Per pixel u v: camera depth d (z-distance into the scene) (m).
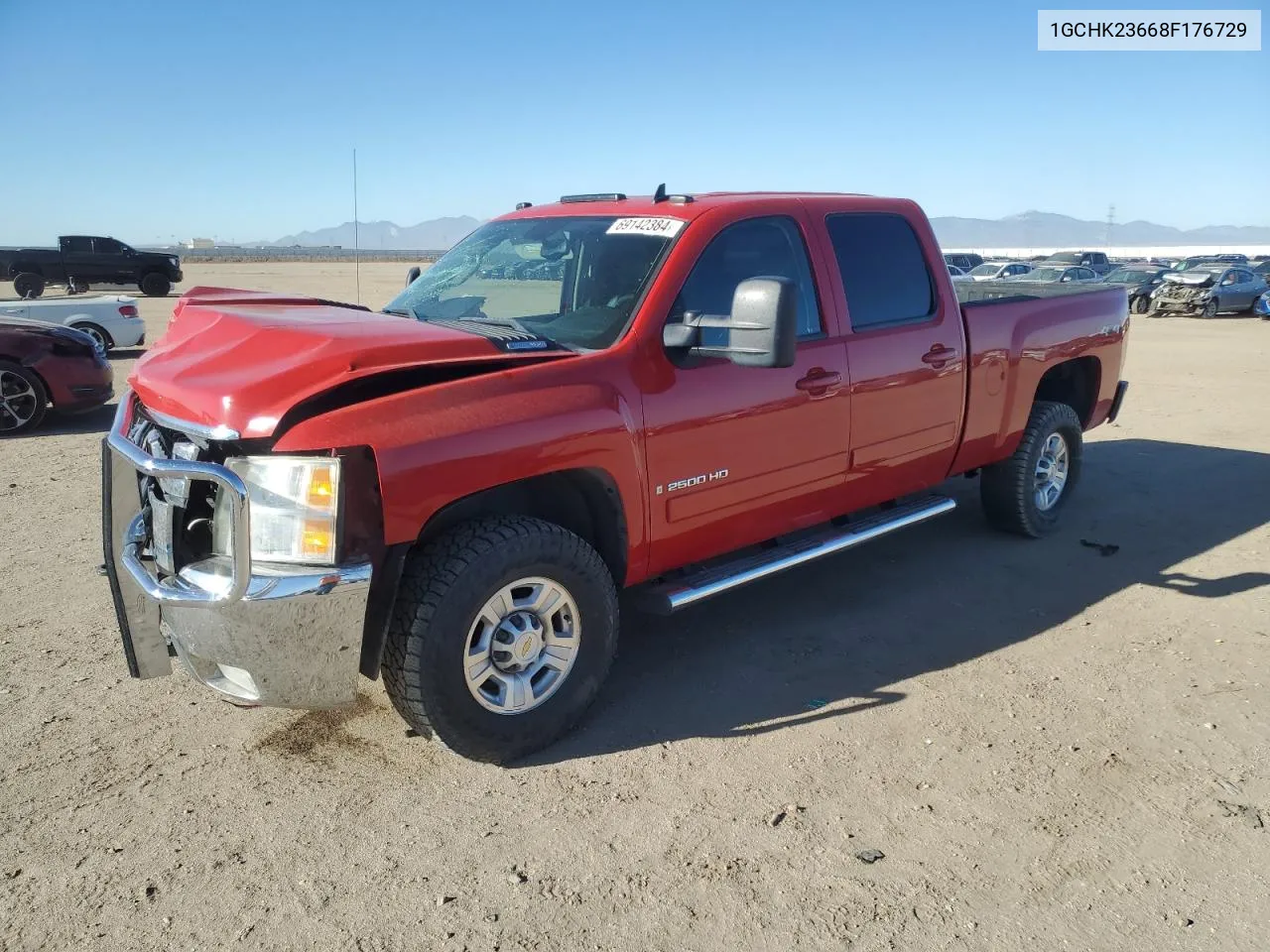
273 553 3.01
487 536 3.25
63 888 2.80
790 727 3.71
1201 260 37.06
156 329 21.66
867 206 4.68
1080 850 2.95
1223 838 3.01
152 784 3.33
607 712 3.85
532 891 2.79
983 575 5.37
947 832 3.04
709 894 2.76
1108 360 6.34
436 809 3.19
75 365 9.98
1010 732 3.66
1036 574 5.39
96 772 3.40
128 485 3.35
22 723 3.73
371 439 2.96
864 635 4.58
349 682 3.13
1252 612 4.82
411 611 3.15
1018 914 2.67
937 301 4.94
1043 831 3.05
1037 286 6.71
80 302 15.27
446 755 3.53
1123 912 2.68
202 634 3.07
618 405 3.51
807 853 2.94
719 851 2.96
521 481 3.56
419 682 3.17
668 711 3.86
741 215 4.08
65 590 5.14
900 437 4.74
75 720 3.76
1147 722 3.74
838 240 4.50
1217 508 6.70
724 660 4.32
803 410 4.18
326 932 2.62
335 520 2.95
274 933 2.62
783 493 4.23
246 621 2.94
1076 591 5.12
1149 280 29.00
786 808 3.18
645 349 3.65
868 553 5.76
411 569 3.22
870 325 4.57
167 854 2.95
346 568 2.97
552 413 3.32
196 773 3.40
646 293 3.74
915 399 4.76
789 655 4.36
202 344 3.53
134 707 3.87
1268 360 15.70
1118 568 5.48
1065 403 6.57
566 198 4.81
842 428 4.39
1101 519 6.45
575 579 3.48
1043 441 5.78
